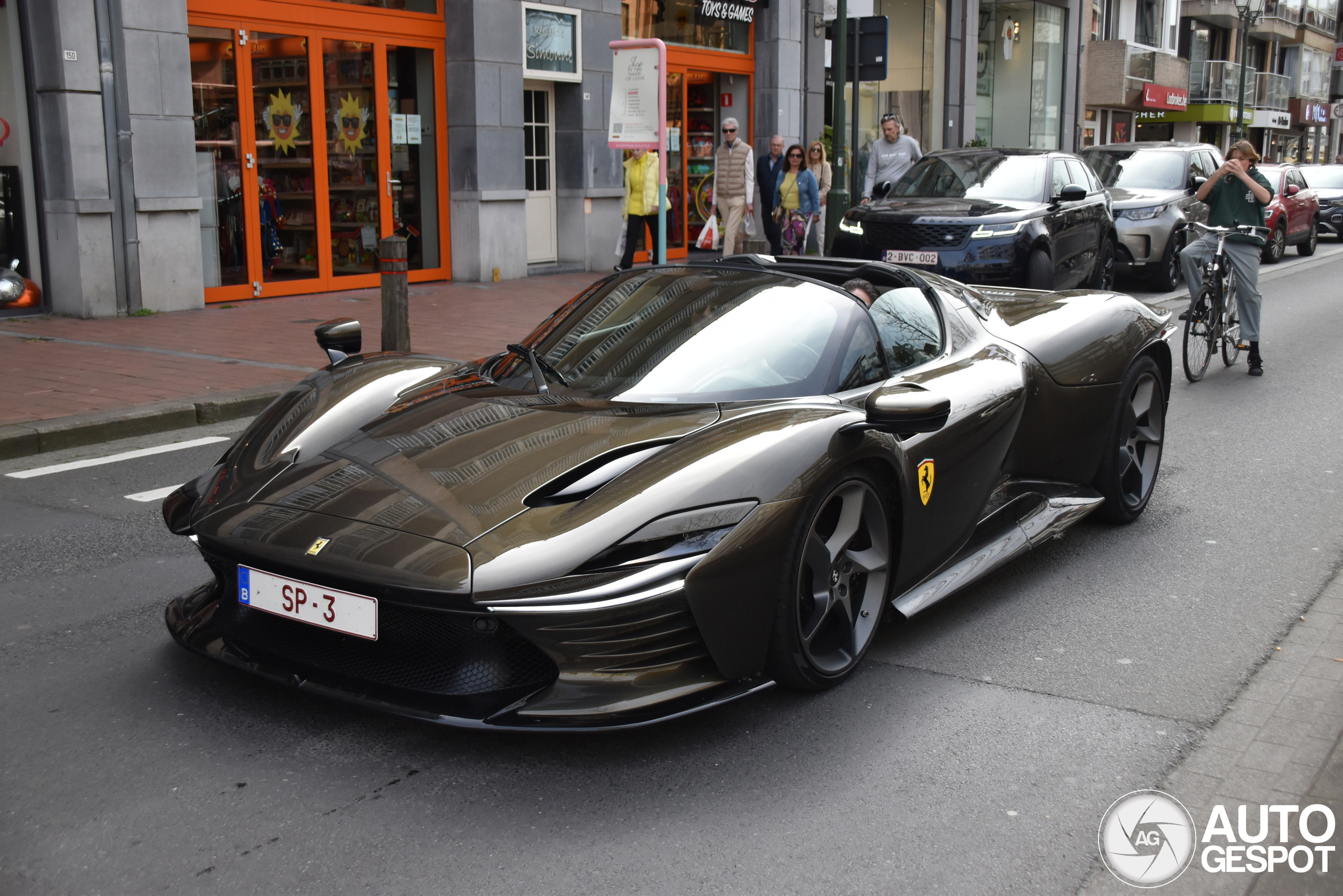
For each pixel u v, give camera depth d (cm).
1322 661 352
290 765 281
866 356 366
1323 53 5522
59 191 1011
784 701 322
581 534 272
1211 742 300
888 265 427
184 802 264
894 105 2284
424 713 274
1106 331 478
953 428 370
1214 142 4606
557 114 1501
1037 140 2866
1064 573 438
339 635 297
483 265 1380
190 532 305
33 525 481
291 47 1189
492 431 322
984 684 336
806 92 1939
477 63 1335
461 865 241
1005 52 2684
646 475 290
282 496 304
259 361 834
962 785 277
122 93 1024
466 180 1366
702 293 388
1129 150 1554
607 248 1561
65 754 285
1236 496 546
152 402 686
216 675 331
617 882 236
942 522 373
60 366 802
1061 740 301
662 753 291
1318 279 1686
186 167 1080
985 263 1062
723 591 281
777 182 1427
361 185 1281
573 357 372
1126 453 488
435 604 261
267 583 286
